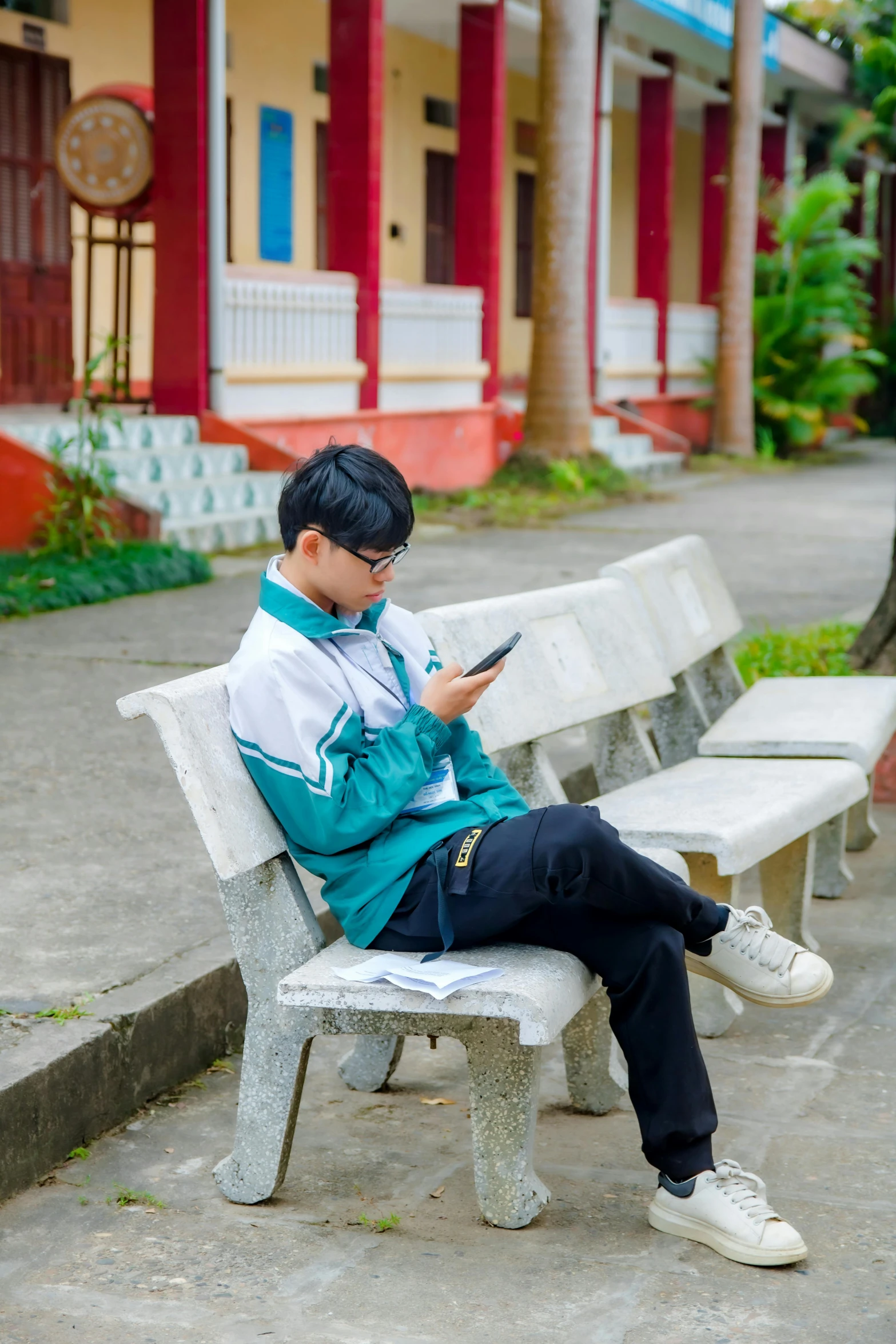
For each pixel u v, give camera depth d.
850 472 19.81
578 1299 2.40
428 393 15.30
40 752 5.45
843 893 4.53
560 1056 3.51
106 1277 2.47
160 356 12.13
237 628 8.00
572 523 13.25
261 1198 2.71
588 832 2.51
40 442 10.33
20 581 8.73
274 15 15.87
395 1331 2.31
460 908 2.59
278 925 2.69
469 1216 2.68
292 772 2.62
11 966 3.36
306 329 13.31
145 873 4.11
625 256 26.11
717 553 11.36
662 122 20.84
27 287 12.95
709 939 2.77
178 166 11.76
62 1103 2.87
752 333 21.69
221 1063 3.37
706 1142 2.60
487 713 3.45
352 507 2.56
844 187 21.94
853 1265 2.51
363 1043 3.22
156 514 10.03
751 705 4.79
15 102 12.63
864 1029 3.56
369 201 13.74
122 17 13.86
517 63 20.56
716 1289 2.43
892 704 4.71
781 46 22.50
